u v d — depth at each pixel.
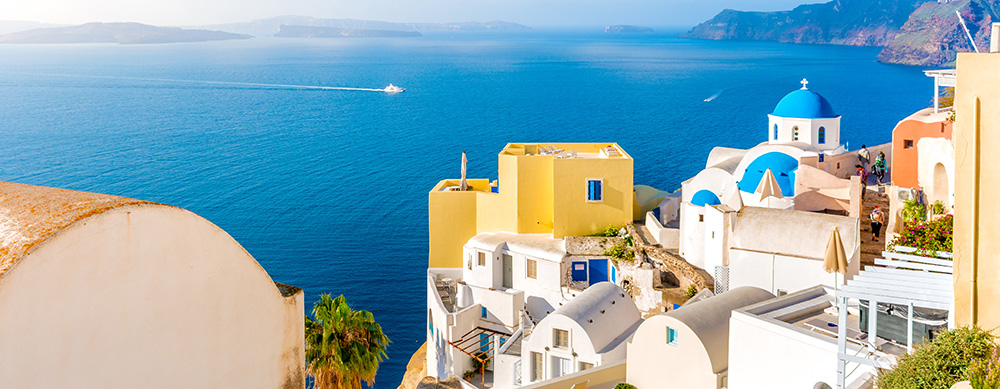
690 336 34.34
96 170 196.50
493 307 55.84
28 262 9.32
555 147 66.00
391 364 79.81
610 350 42.59
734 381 30.84
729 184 61.41
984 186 20.72
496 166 191.38
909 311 24.14
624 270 53.97
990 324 21.12
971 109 20.67
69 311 9.80
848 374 26.25
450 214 61.44
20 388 9.39
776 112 63.88
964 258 21.30
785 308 31.62
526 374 45.78
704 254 50.31
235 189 169.62
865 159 59.97
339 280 106.44
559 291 55.00
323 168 191.62
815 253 40.25
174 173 190.50
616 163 58.41
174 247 10.94
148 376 10.78
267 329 12.44
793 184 56.50
